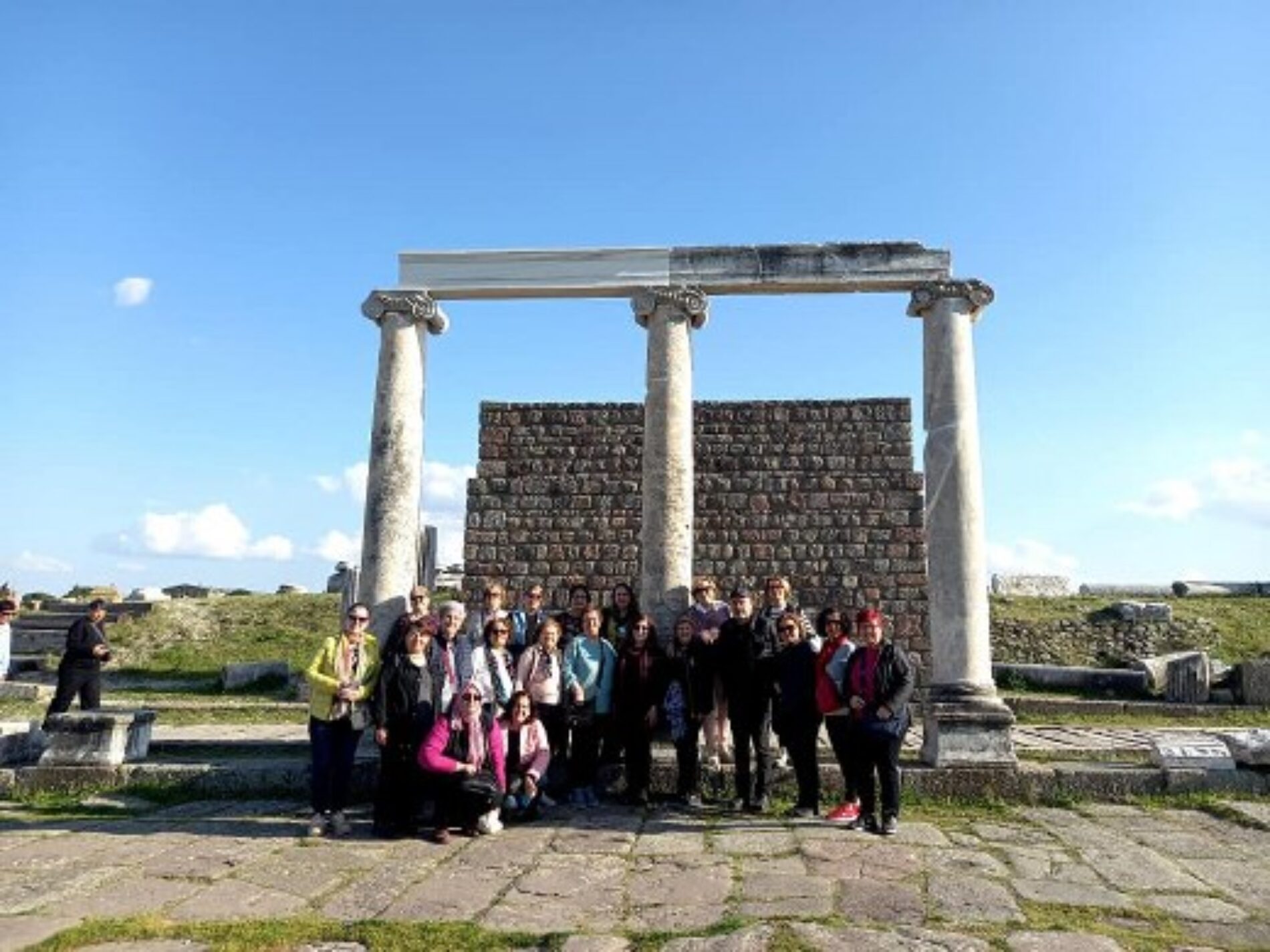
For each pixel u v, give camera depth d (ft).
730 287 38.37
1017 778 31.30
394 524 36.65
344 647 28.84
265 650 75.25
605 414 66.39
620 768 33.19
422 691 27.89
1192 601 76.84
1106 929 19.19
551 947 17.67
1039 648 67.87
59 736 33.73
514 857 24.64
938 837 26.71
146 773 33.09
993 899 20.98
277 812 30.27
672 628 35.99
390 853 25.07
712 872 23.16
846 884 22.07
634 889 21.88
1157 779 31.37
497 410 67.05
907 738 45.44
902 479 63.26
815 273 37.86
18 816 29.68
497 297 39.45
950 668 34.24
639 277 38.58
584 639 32.12
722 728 33.58
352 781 32.35
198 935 18.13
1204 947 18.30
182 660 73.36
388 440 37.14
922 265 37.58
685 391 37.86
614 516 65.10
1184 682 55.11
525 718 29.25
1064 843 26.20
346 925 18.83
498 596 32.40
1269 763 31.71
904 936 18.11
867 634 28.09
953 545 35.12
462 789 26.55
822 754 34.81
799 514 63.46
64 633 79.66
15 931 18.47
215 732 46.78
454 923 19.08
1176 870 23.71
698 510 64.18
